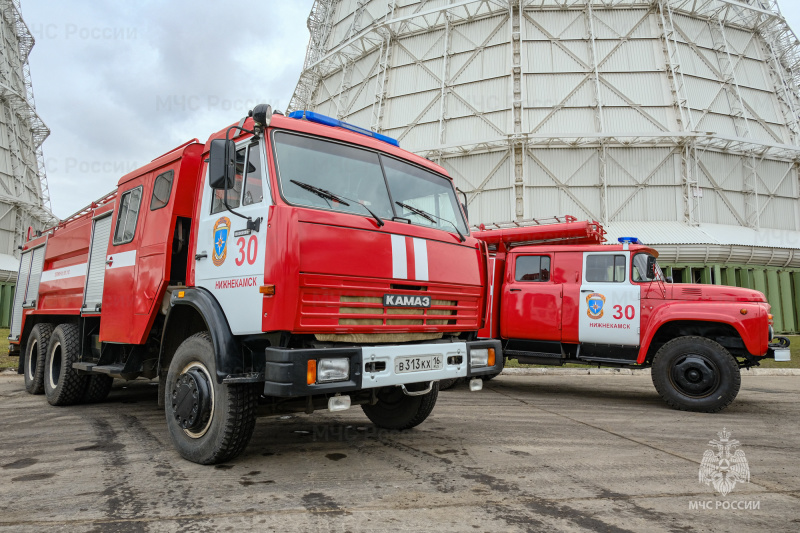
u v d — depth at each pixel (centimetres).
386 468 395
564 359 854
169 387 441
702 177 2641
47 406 699
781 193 2805
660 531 275
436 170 511
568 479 370
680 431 554
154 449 459
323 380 345
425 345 411
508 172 2645
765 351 692
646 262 813
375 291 392
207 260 423
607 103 2628
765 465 417
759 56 3011
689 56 2750
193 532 271
